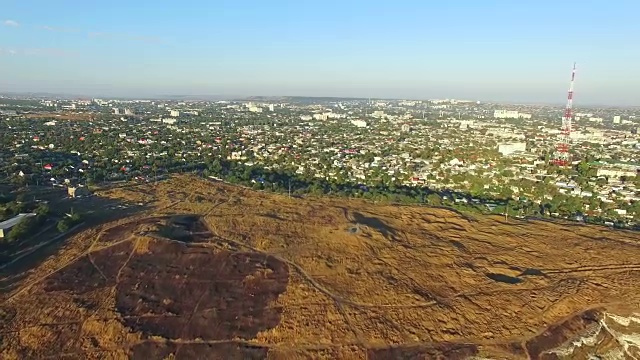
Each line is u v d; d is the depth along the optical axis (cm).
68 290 8056
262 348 6750
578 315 8000
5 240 10106
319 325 7275
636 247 11069
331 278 8769
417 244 10938
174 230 10875
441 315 7762
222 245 10062
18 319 7200
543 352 7081
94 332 6906
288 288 8300
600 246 11075
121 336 6819
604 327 7750
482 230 12362
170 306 7638
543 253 10650
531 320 7806
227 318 7381
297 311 7612
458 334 7331
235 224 11756
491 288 8775
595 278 9275
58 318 7225
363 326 7312
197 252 9638
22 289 8119
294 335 7031
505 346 7125
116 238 10400
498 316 7862
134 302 7712
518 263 10062
